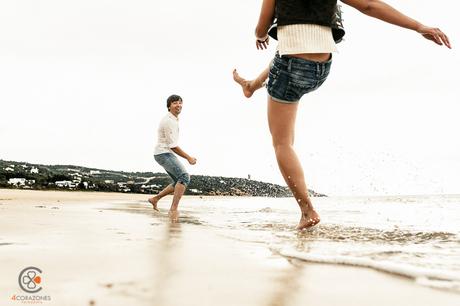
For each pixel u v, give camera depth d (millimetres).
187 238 2422
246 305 1083
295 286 1285
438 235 2613
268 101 3275
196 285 1271
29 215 3859
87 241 2158
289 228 3188
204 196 21094
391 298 1168
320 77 3090
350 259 1623
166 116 5309
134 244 2086
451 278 1366
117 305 1052
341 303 1117
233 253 1874
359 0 2879
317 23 2934
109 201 9102
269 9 3025
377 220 3938
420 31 2826
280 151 3201
